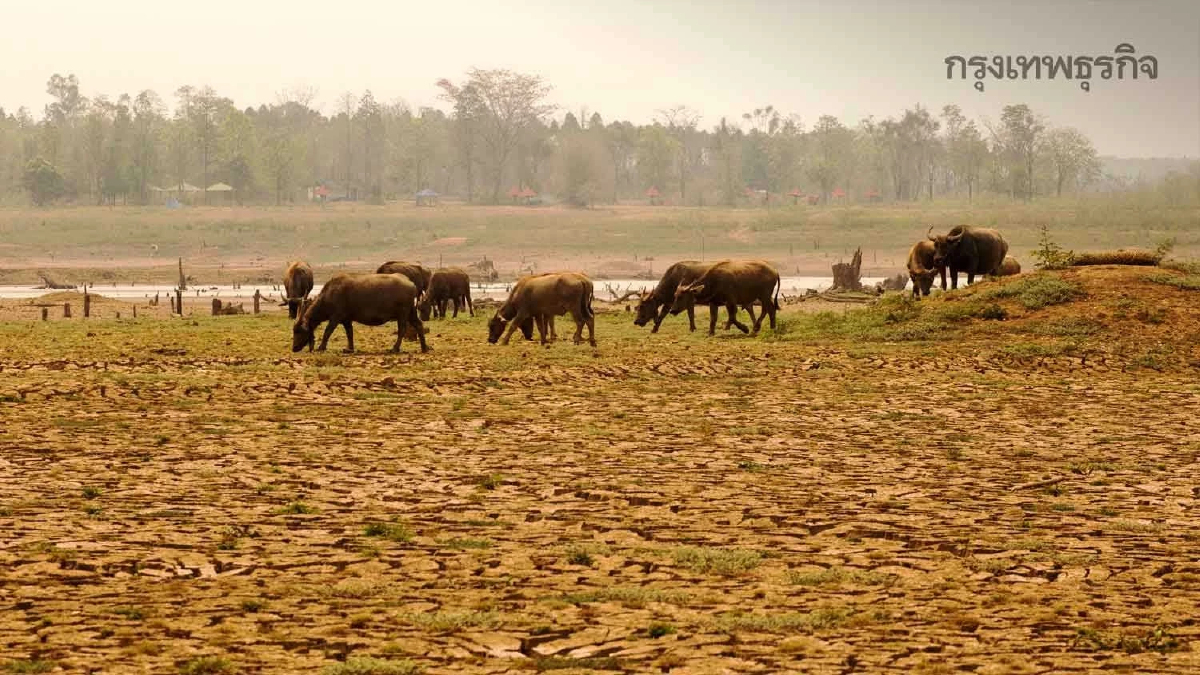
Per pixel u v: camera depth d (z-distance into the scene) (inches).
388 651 608.4
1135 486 1071.6
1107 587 733.3
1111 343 2160.4
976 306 2361.0
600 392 1699.1
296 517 925.2
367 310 2123.5
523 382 1790.1
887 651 605.6
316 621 659.4
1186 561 799.7
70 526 882.8
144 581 743.7
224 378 1772.9
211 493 1013.2
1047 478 1106.1
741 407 1568.7
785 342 2319.1
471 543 840.9
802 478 1100.5
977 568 778.8
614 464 1165.7
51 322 3186.5
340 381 1753.2
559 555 807.7
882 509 967.6
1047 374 1947.6
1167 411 1555.1
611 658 597.0
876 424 1435.8
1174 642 617.0
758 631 642.8
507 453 1221.7
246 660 592.4
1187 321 2249.0
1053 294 2385.6
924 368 1979.6
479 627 649.0
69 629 639.1
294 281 3009.4
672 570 772.6
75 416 1427.2
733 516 936.3
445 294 3105.3
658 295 2573.8
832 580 749.3
